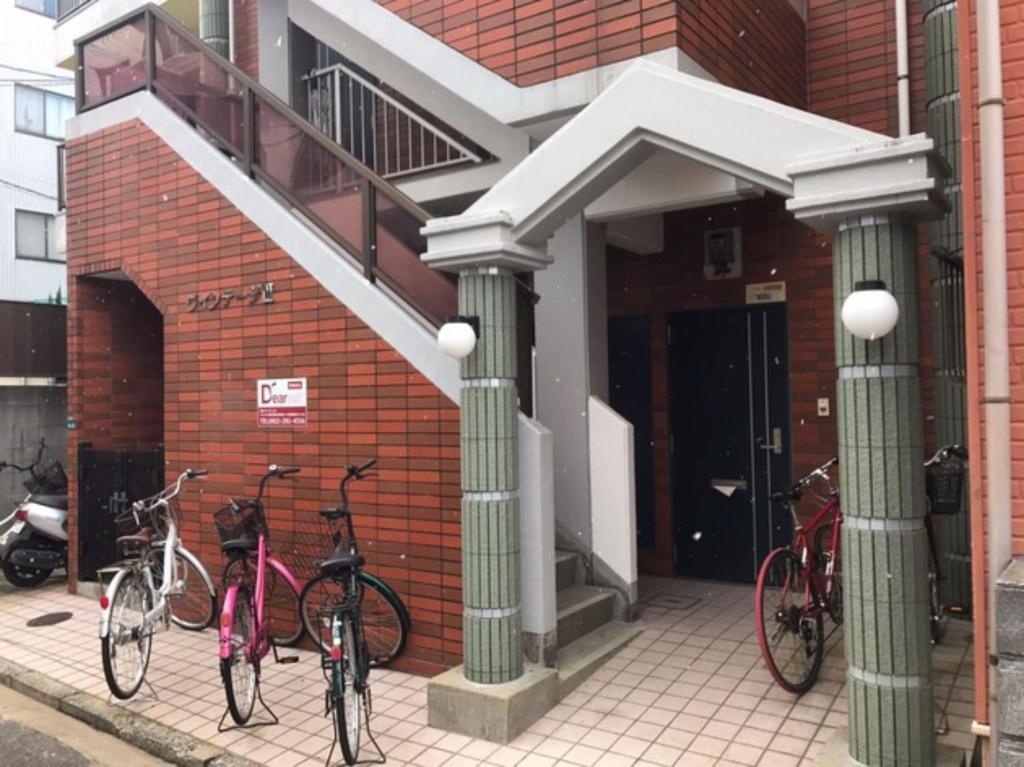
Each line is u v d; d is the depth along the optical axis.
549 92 4.65
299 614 5.04
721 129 3.35
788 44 5.73
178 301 5.93
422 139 6.25
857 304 2.81
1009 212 2.82
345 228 5.11
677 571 6.54
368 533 4.78
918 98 5.61
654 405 6.65
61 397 9.52
